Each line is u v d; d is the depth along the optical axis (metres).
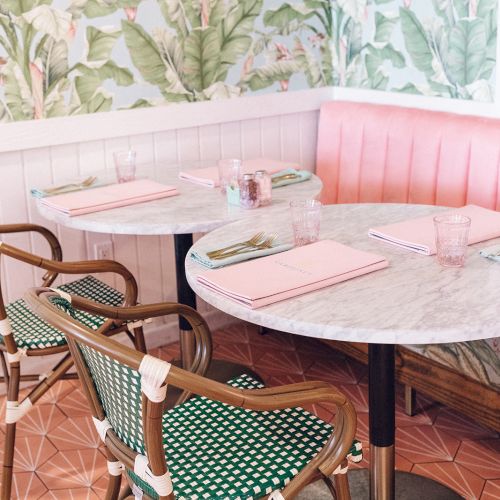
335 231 2.22
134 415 1.47
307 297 1.75
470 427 2.70
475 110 3.11
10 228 2.59
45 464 2.58
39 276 3.16
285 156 3.72
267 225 2.29
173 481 1.56
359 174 3.47
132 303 2.32
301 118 3.72
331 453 1.56
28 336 2.32
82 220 2.45
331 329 1.59
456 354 2.52
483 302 1.67
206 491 1.52
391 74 3.45
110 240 3.29
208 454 1.65
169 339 3.53
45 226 3.12
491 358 2.40
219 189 2.78
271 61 3.55
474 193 2.97
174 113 3.33
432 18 3.20
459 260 1.89
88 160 3.18
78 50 3.06
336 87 3.76
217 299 1.77
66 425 2.82
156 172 3.09
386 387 1.98
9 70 2.94
